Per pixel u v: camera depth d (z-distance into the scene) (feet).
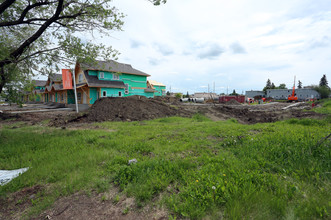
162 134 23.47
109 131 26.89
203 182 9.18
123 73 81.82
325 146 13.92
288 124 30.17
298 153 12.94
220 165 11.86
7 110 66.85
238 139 19.07
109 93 72.49
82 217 7.64
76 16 22.79
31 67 23.20
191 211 7.21
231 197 7.84
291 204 7.46
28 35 24.57
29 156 15.12
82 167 12.39
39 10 23.67
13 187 10.10
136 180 10.25
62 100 93.86
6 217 7.90
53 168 12.43
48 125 34.47
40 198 9.15
